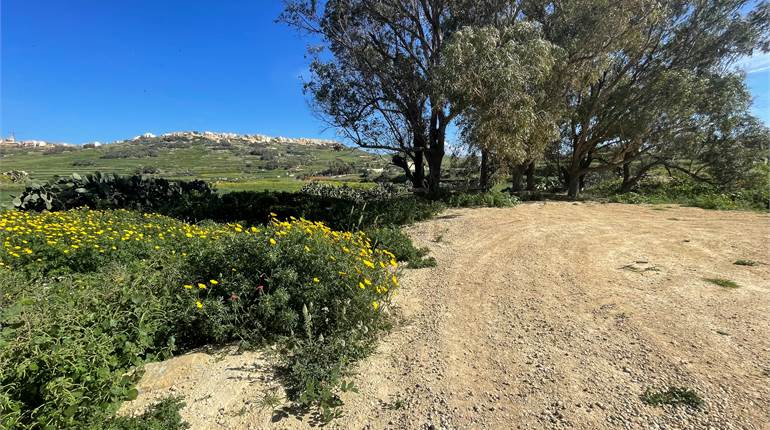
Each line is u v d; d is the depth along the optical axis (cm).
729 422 268
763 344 371
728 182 1973
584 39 1675
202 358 363
